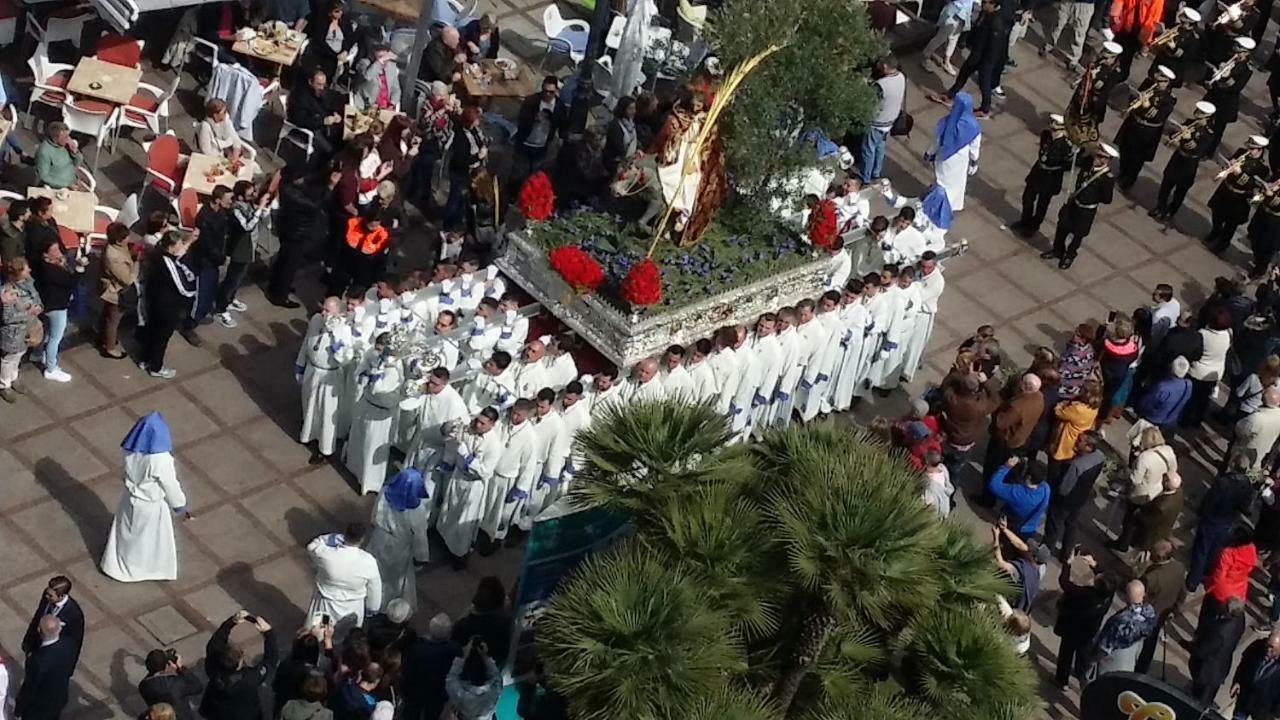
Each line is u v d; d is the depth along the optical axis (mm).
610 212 26484
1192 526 27453
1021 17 34344
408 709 21359
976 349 26219
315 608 22156
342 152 27016
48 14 29156
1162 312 28141
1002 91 34688
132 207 25859
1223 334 27984
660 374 24953
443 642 21016
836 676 18359
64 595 20562
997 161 33188
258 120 29812
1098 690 21859
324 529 24344
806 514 17516
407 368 24109
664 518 18312
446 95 28578
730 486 18625
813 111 26078
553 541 20594
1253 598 26250
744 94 25625
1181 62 34875
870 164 31125
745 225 26500
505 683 21391
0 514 23578
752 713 17219
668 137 25406
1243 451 26656
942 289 28969
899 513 17500
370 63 29172
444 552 24297
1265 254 31531
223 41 30047
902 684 18594
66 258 25234
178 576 23312
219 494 24422
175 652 20688
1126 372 27578
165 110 28719
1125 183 33312
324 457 25125
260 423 25453
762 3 25125
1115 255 32031
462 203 28094
